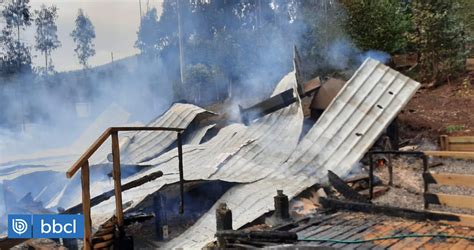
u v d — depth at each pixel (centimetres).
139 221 498
